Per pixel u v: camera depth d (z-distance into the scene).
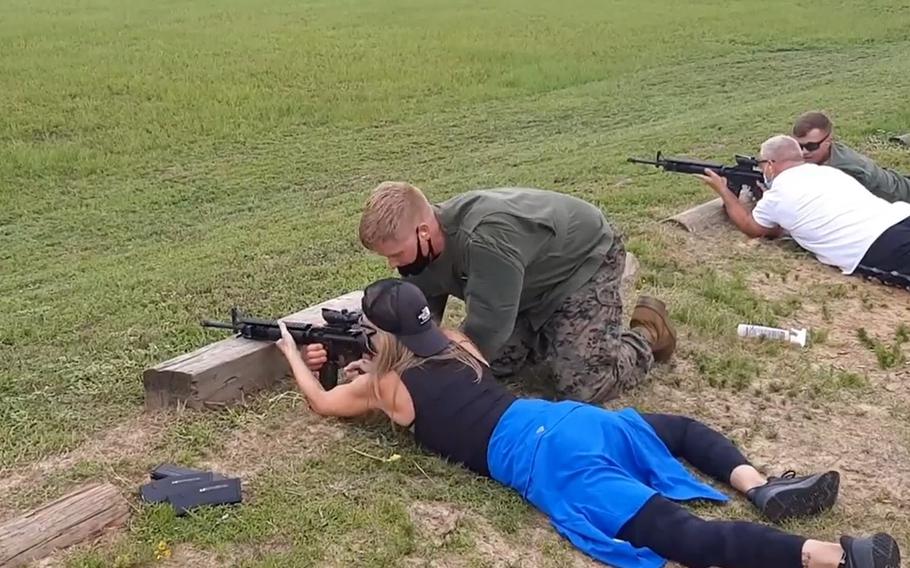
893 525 3.97
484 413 4.06
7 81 16.59
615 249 4.76
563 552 3.68
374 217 4.19
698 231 7.65
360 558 3.59
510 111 16.06
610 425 3.94
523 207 4.47
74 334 5.91
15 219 11.09
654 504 3.64
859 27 23.67
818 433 4.70
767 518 3.94
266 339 4.79
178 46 20.03
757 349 5.63
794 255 7.20
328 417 4.57
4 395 4.93
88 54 18.88
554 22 23.89
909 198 7.88
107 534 3.65
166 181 12.55
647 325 5.18
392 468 4.14
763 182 7.71
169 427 4.46
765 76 18.64
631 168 10.64
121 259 9.13
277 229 9.50
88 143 13.94
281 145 14.19
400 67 18.66
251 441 4.38
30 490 3.98
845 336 5.89
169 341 5.69
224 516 3.77
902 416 4.89
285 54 19.53
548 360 4.75
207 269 7.45
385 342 4.17
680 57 20.50
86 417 4.64
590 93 17.33
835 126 12.06
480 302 4.29
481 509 3.90
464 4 26.52
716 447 4.16
